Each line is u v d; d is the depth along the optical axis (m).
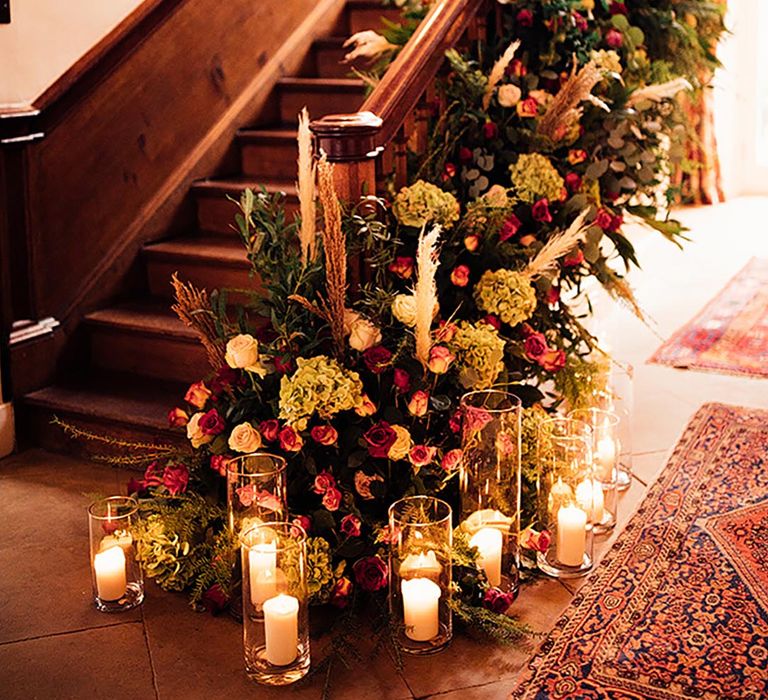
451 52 3.21
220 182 4.45
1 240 3.62
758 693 2.18
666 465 3.38
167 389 3.78
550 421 2.83
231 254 4.02
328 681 2.27
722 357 4.51
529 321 3.32
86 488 3.40
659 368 4.41
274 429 2.54
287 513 2.54
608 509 2.97
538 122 3.32
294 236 3.03
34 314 3.77
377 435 2.54
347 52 5.00
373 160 2.86
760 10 8.05
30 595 2.72
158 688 2.30
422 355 2.59
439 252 3.00
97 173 3.98
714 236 6.88
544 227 3.27
